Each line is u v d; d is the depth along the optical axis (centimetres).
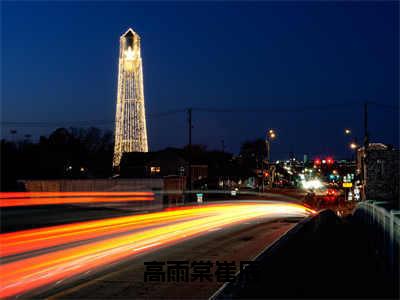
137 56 8356
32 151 9100
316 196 6756
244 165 12062
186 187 8175
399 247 1118
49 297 1222
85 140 11962
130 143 8775
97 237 2597
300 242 1756
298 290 1072
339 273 1275
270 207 5903
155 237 2655
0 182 6806
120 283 1405
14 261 1783
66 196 5997
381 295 1059
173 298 1221
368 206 2433
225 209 5425
